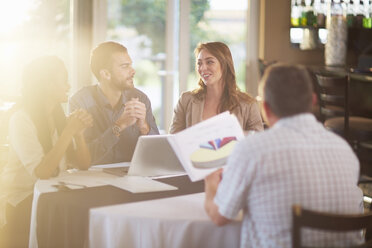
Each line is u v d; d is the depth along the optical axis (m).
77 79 5.22
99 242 1.84
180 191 2.11
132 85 2.89
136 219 1.77
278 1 5.86
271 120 1.66
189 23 5.72
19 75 4.91
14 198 2.45
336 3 5.82
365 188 4.50
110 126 2.70
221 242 1.75
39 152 2.40
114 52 2.84
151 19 5.67
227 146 2.04
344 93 4.00
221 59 2.82
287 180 1.56
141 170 2.35
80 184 2.18
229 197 1.63
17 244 2.45
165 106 5.83
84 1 5.17
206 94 2.94
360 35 5.97
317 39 5.96
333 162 1.60
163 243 1.76
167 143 2.34
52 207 1.97
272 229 1.59
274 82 1.61
